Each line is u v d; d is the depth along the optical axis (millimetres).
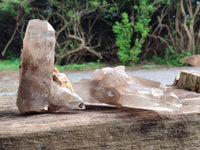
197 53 3045
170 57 2811
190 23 2955
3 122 543
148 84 592
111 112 572
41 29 562
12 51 3027
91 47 2947
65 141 532
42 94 566
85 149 537
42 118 553
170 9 3098
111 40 3111
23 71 562
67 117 555
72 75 1748
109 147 542
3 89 1133
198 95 642
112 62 3045
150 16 2965
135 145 549
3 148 520
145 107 564
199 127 562
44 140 527
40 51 561
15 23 3082
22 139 522
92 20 3145
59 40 2992
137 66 2520
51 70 566
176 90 682
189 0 2969
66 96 570
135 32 3039
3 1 2730
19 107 566
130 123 545
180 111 566
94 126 537
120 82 576
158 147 555
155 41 3139
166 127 554
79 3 2904
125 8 2979
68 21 2951
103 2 2740
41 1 2875
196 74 680
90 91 592
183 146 561
